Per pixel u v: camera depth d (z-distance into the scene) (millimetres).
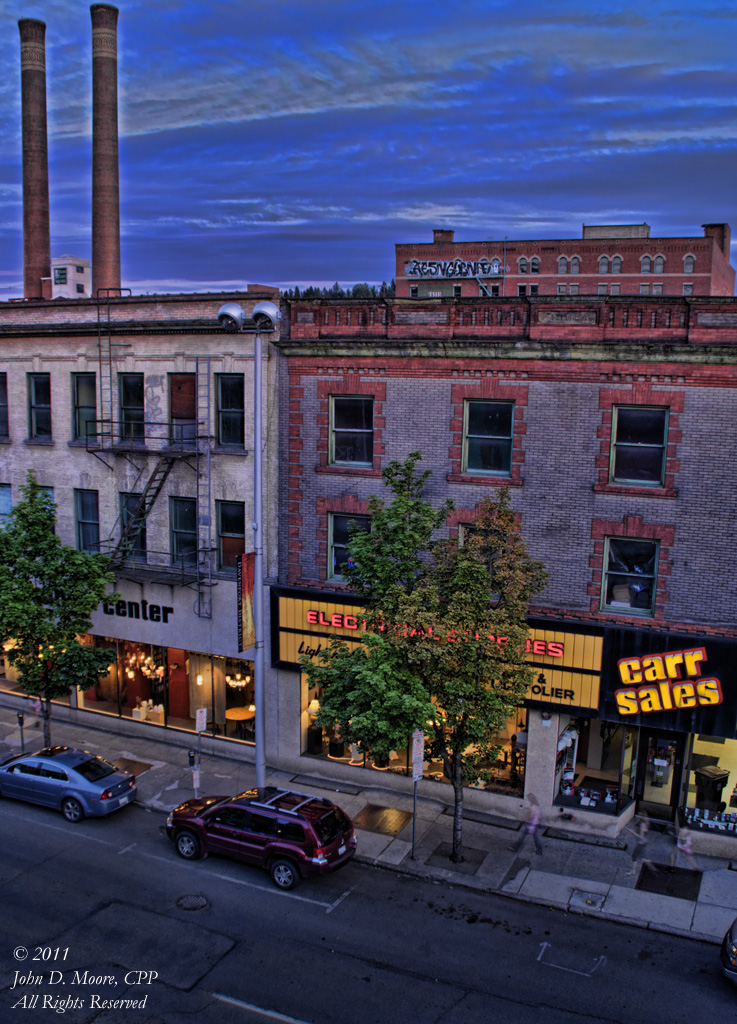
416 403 20984
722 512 18266
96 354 25859
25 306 26875
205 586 24516
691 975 14312
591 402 19141
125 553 25516
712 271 90500
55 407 27031
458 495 20719
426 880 17609
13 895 16672
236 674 24688
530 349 19422
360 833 19766
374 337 21500
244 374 23375
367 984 13812
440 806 21359
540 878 17625
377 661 16625
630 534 19109
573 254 92188
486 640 16734
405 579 18078
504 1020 12938
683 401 18344
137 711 26672
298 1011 13078
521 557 17453
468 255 93562
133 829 19984
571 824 19969
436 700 18562
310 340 21922
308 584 23016
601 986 13898
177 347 24344
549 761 20109
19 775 21125
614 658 19078
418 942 15148
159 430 25000
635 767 20500
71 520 27281
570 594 19828
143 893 16812
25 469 27969
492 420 20438
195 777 19922
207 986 13688
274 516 23375
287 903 16500
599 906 16484
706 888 17297
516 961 14594
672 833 19719
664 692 18641
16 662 22797
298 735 23469
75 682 22500
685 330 18281
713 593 18531
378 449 21562
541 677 19797
